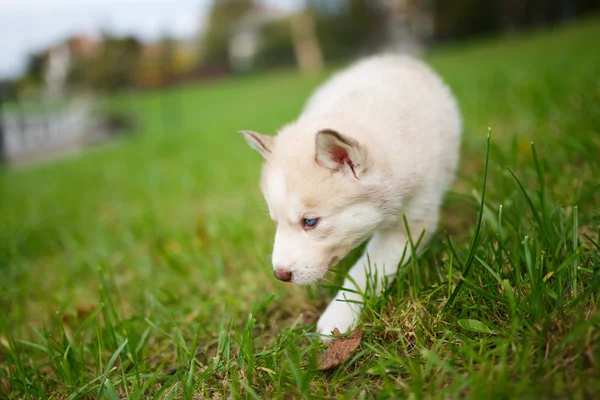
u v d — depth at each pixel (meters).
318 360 0.52
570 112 0.99
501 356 0.45
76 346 0.66
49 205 1.52
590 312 0.46
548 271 0.51
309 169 0.55
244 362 0.53
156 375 0.54
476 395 0.41
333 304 0.59
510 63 2.45
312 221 0.55
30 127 4.11
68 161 2.83
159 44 5.34
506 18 7.25
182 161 1.92
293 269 0.55
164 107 5.06
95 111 5.32
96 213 1.33
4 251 1.01
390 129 0.59
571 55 2.07
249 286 0.73
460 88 1.90
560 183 0.70
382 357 0.50
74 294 0.80
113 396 0.51
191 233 0.97
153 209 1.22
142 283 0.81
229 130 2.53
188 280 0.78
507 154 0.85
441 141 0.64
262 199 1.07
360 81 0.72
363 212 0.55
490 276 0.53
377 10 8.76
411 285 0.59
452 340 0.50
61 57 7.09
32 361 0.65
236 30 10.79
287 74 8.42
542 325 0.46
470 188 0.84
